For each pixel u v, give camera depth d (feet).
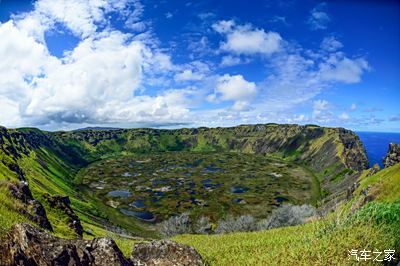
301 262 83.35
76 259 67.26
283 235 156.15
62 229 253.03
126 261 75.41
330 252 82.17
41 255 63.93
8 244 63.41
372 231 85.15
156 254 84.48
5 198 150.20
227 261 104.88
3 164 374.84
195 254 87.10
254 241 141.38
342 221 108.58
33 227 67.41
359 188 362.74
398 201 108.88
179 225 519.60
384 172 351.87
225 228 454.81
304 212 455.63
